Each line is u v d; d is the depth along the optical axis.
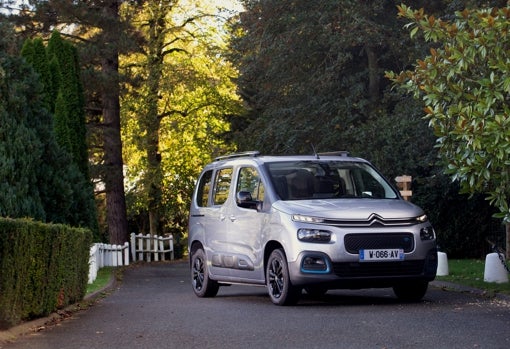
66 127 26.22
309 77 33.47
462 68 15.52
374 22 31.48
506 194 15.45
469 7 25.02
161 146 50.72
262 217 14.84
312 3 32.16
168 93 45.41
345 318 11.77
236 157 16.95
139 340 9.88
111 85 38.06
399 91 29.78
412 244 13.96
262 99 35.91
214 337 10.04
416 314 12.10
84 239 15.25
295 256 13.79
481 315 11.87
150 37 44.84
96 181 41.72
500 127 14.23
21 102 19.77
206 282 16.92
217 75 48.00
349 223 13.81
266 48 33.22
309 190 14.91
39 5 38.12
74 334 10.57
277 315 12.41
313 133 32.94
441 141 15.85
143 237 43.69
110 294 19.23
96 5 38.81
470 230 29.72
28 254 11.05
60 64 28.84
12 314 10.45
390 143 29.50
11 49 27.97
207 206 17.16
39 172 21.64
